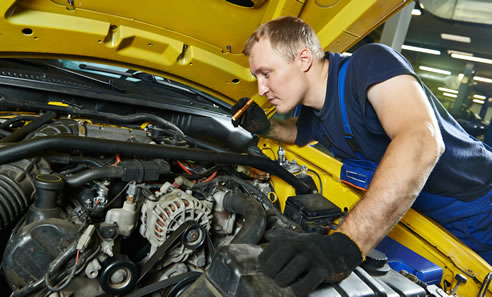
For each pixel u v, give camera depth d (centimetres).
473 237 165
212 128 182
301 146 187
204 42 162
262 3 145
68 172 119
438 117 136
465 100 898
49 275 89
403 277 116
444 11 725
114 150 118
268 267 69
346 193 166
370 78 100
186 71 173
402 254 166
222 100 197
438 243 158
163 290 109
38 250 92
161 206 109
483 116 970
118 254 100
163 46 160
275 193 168
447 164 145
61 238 94
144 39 154
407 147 83
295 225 136
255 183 163
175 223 111
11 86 146
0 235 111
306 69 120
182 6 143
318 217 146
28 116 138
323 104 130
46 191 97
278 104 128
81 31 138
